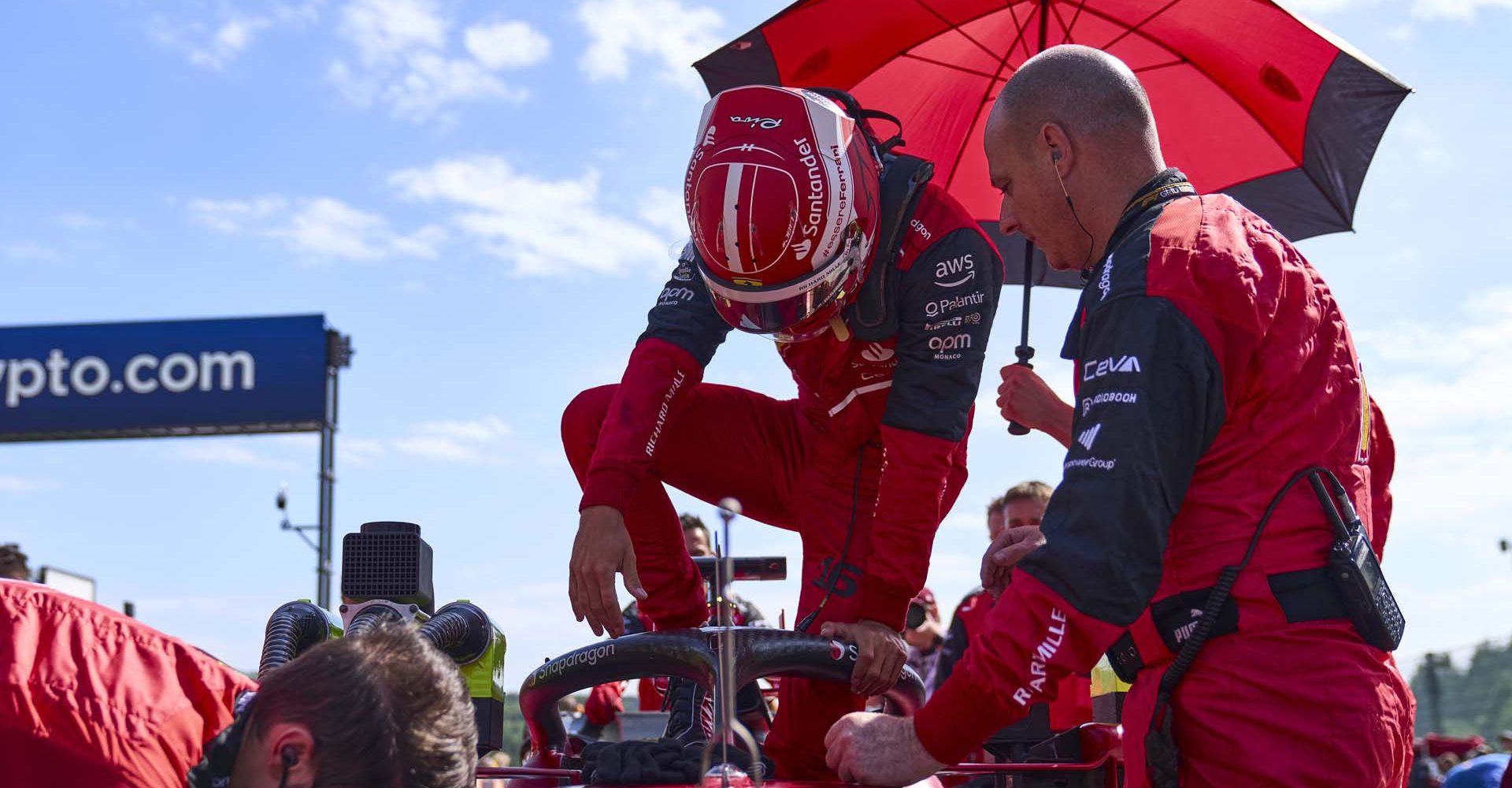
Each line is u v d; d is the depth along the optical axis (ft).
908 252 7.28
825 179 6.74
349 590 6.74
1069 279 10.71
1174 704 5.44
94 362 91.15
